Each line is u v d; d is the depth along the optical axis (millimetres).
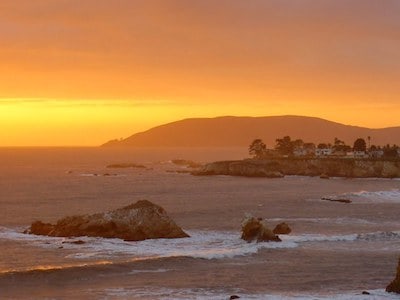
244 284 43875
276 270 48812
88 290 41719
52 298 39562
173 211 100562
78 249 58625
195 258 52188
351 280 45594
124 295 40312
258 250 56938
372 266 50750
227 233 71250
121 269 48062
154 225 64688
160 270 48250
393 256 55312
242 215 94625
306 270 48906
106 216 65562
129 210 65375
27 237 65562
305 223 83188
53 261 53281
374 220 87688
